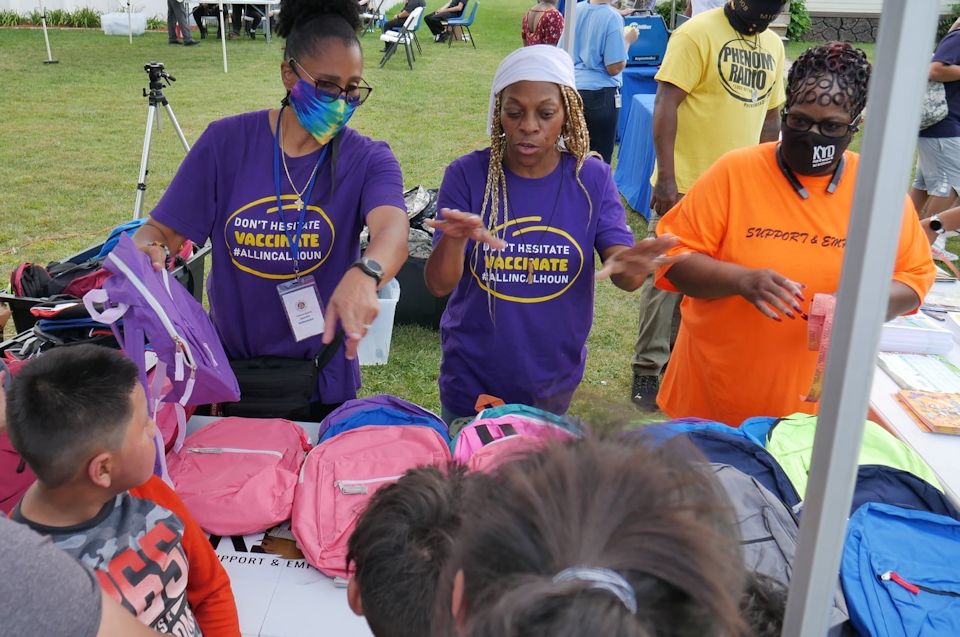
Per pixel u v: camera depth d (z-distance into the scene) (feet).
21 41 45.09
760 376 7.17
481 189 6.91
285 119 7.04
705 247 7.09
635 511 1.95
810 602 3.01
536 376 7.13
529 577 1.87
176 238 7.19
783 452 6.40
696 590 1.82
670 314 11.83
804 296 6.88
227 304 7.35
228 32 51.26
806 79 6.33
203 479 6.27
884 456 6.50
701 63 11.43
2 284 15.03
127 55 41.93
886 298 2.78
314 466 6.39
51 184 21.59
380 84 36.94
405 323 14.71
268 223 6.98
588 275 7.04
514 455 2.26
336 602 5.58
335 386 7.70
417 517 3.33
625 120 25.99
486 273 6.93
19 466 5.31
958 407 7.26
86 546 4.49
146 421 4.59
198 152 7.07
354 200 7.08
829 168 6.65
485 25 63.41
